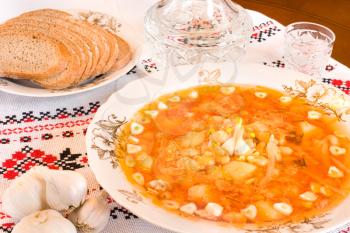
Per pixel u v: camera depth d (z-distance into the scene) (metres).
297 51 0.74
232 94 0.67
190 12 0.77
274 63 0.75
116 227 0.56
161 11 0.78
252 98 0.67
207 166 0.58
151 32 0.76
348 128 0.63
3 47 0.72
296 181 0.57
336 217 0.53
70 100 0.70
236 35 0.75
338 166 0.59
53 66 0.68
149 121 0.63
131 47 0.74
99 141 0.60
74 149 0.64
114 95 0.65
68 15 0.77
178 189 0.56
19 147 0.64
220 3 0.79
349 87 0.71
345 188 0.57
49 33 0.73
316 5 1.31
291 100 0.66
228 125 0.63
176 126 0.63
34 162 0.62
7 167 0.61
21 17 0.76
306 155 0.60
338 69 0.74
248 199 0.56
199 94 0.67
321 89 0.67
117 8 0.85
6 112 0.68
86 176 0.60
